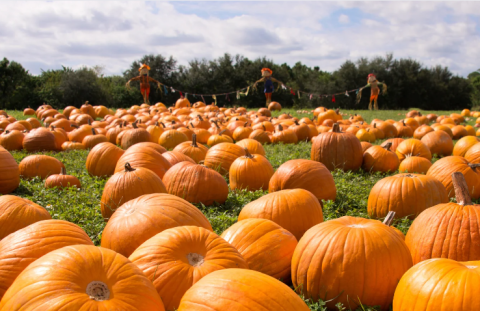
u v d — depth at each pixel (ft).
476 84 194.70
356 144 28.89
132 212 13.51
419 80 163.63
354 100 157.69
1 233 14.32
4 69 108.37
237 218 18.63
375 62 160.86
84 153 36.22
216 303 7.98
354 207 21.67
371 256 11.35
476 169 22.58
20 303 7.84
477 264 10.23
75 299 7.78
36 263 8.65
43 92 112.47
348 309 11.44
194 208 14.20
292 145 41.29
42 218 15.14
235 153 28.12
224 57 152.76
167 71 145.28
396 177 19.79
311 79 162.91
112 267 8.63
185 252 10.76
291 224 15.88
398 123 51.65
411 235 13.83
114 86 136.05
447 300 9.38
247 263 12.48
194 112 61.62
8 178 23.53
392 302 11.62
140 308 8.17
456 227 12.84
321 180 21.34
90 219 18.90
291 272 12.62
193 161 27.09
